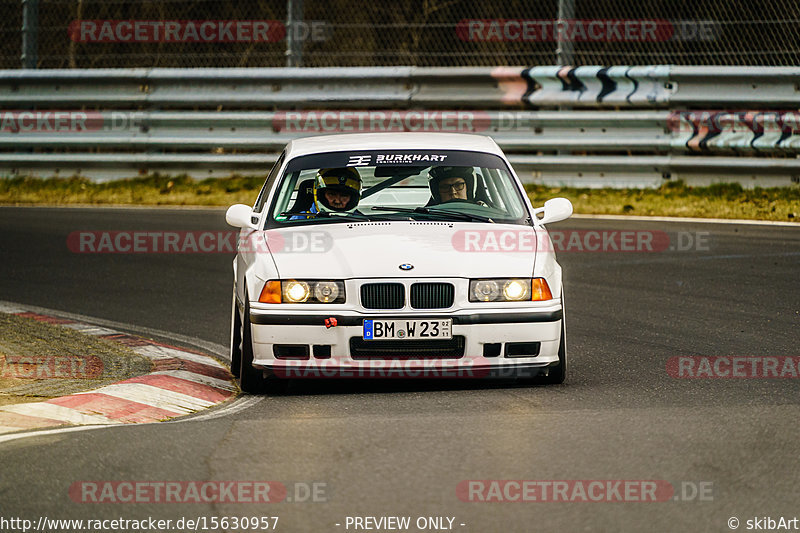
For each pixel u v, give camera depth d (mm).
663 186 53656
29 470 17484
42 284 39250
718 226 48156
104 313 34469
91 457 18203
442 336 23016
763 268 39250
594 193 54062
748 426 19766
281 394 24016
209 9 62188
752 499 15586
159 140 58125
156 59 63094
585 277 38688
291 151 28172
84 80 59000
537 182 54938
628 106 53719
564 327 24125
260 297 23453
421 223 25391
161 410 22578
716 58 55938
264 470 17266
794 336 29172
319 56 61562
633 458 17641
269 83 57281
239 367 26391
